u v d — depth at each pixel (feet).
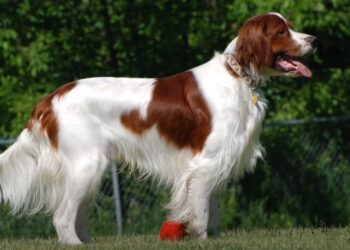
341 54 56.54
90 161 29.84
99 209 44.21
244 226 46.09
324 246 27.48
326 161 47.26
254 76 29.86
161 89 30.25
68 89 30.35
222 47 49.65
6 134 47.52
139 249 27.81
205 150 29.45
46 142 30.42
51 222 43.68
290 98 49.78
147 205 44.78
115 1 49.08
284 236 30.81
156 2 49.01
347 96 51.52
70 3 48.93
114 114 30.19
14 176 31.09
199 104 29.63
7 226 43.34
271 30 29.71
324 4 48.37
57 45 49.11
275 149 46.88
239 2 48.29
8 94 48.37
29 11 48.49
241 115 29.53
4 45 47.14
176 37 48.67
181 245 27.96
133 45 50.08
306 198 47.14
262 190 46.75
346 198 47.42
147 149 30.42
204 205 29.78
